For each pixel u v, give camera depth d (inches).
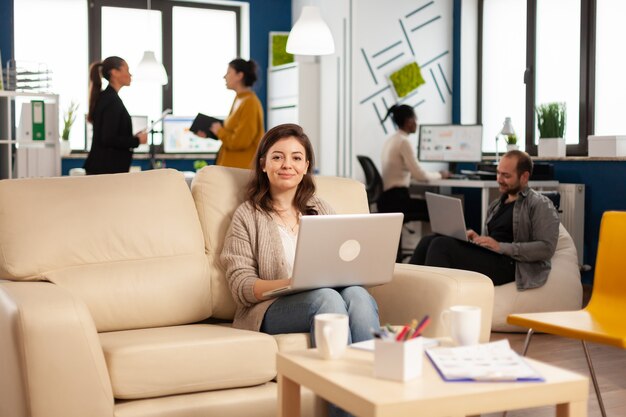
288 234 109.7
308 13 226.1
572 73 259.9
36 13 295.0
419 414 62.5
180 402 88.3
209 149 309.1
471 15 301.4
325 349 74.4
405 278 106.7
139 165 302.7
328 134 300.4
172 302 104.0
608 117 247.3
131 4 310.0
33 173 237.9
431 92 303.0
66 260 100.5
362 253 98.5
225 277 109.7
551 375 69.4
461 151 280.2
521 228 170.2
